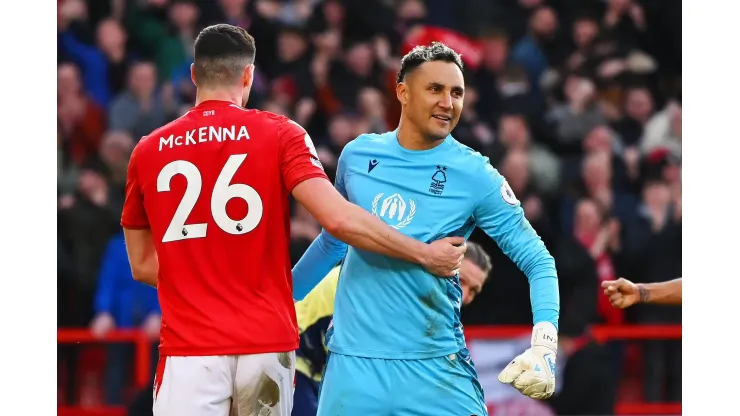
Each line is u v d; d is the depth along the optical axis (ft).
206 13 139.03
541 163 125.08
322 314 67.36
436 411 57.06
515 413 101.81
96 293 111.34
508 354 102.63
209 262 54.29
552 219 122.62
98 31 135.95
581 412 101.19
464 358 58.49
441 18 146.92
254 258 54.13
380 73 131.54
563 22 145.28
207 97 56.08
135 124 129.80
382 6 140.15
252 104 128.57
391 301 56.65
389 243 53.78
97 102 132.67
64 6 137.39
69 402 108.47
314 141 125.59
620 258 119.34
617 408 108.68
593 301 103.81
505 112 132.16
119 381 108.58
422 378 56.75
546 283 56.59
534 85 138.41
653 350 111.14
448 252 55.26
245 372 53.98
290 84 130.11
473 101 132.36
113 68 135.23
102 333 106.32
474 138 122.83
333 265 62.90
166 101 130.82
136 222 57.47
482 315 103.71
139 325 107.45
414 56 56.95
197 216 54.34
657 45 143.95
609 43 143.33
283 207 55.06
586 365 101.09
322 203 53.31
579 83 134.41
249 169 54.19
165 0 138.82
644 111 135.03
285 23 136.46
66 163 129.49
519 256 57.77
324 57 131.75
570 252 104.88
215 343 53.62
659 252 119.75
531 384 53.98
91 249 114.21
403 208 57.16
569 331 102.22
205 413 53.83
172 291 54.90
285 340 54.70
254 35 134.51
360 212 53.52
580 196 122.42
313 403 67.92
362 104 125.59
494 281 103.50
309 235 103.19
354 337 57.36
